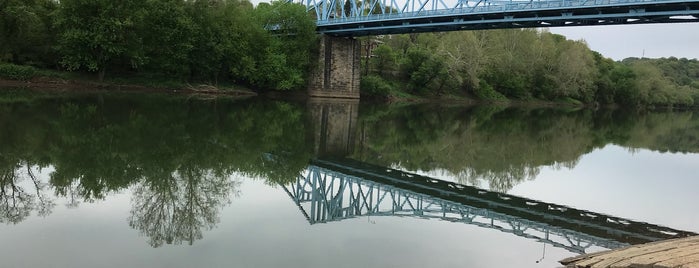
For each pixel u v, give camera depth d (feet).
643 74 368.48
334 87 231.71
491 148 91.35
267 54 203.82
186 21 178.29
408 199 48.75
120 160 52.49
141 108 106.11
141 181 44.75
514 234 37.91
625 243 38.22
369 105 199.52
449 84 275.39
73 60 157.79
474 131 118.01
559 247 35.55
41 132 65.05
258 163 59.31
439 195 53.11
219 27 191.31
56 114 84.17
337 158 72.13
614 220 46.34
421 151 83.71
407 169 67.77
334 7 241.96
